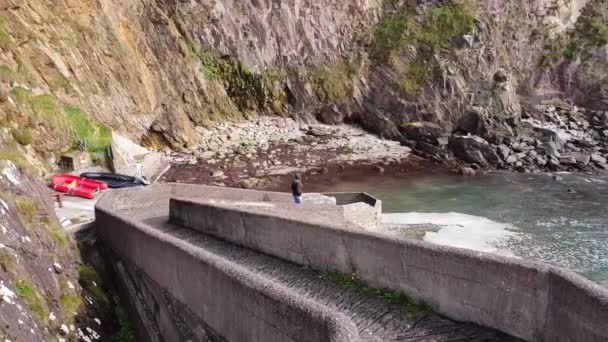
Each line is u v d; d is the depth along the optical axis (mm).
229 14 47219
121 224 11430
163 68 41375
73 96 31156
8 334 6340
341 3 50125
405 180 34156
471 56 47500
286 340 5699
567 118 48500
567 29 54250
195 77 43844
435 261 7461
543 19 53531
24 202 10375
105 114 33188
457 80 46219
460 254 7141
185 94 42562
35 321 7398
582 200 29891
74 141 27062
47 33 30906
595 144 42031
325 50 49188
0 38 26922
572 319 5758
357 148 41531
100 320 9945
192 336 8031
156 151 36281
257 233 11680
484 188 32469
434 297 7512
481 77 46906
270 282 6352
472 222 25594
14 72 26125
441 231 23859
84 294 10211
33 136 24500
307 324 5348
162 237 9141
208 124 43594
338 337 4770
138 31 39531
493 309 6758
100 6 34688
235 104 47406
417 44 48375
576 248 22172
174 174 32875
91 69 33156
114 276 12000
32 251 9086
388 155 40125
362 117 47438
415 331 7004
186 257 8086
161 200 19609
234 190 20703
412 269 7840
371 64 48625
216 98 45625
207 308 7512
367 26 50781
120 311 11000
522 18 52938
